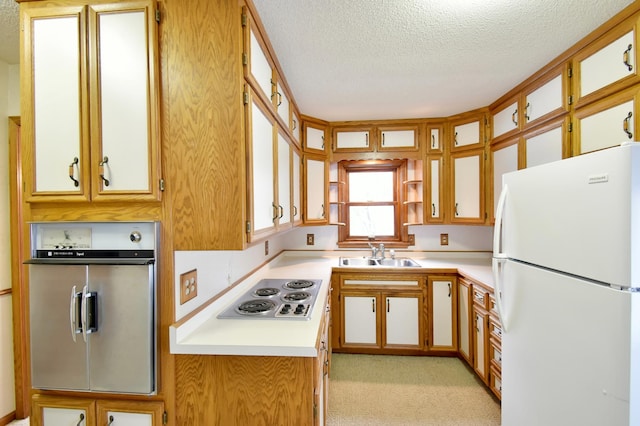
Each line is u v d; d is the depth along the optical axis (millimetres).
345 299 2670
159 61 1125
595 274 923
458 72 1893
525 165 2055
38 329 1135
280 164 1746
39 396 1172
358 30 1444
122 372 1112
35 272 1135
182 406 1187
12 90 1850
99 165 1117
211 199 1132
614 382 865
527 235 1248
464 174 2646
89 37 1117
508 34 1490
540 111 1898
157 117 1117
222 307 1562
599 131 1496
